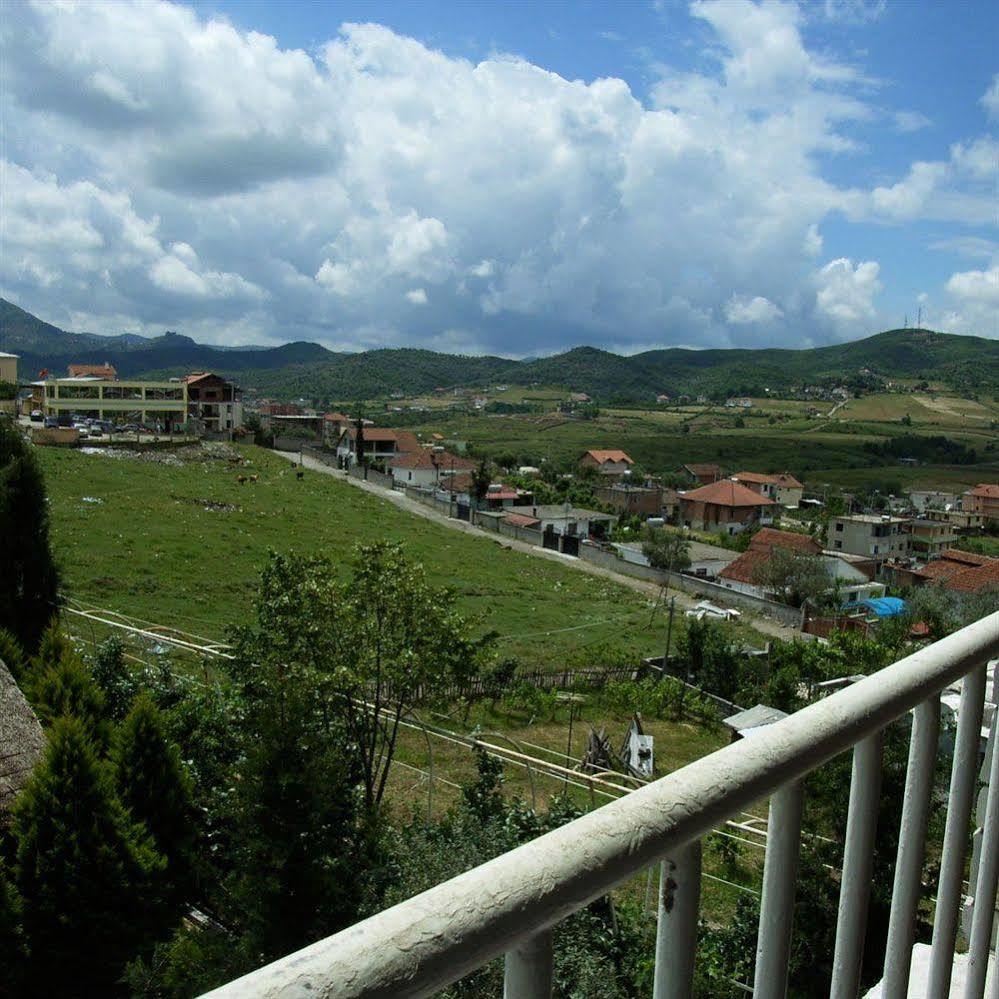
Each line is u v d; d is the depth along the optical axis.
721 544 77.50
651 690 30.36
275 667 13.74
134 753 9.77
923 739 1.44
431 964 0.65
